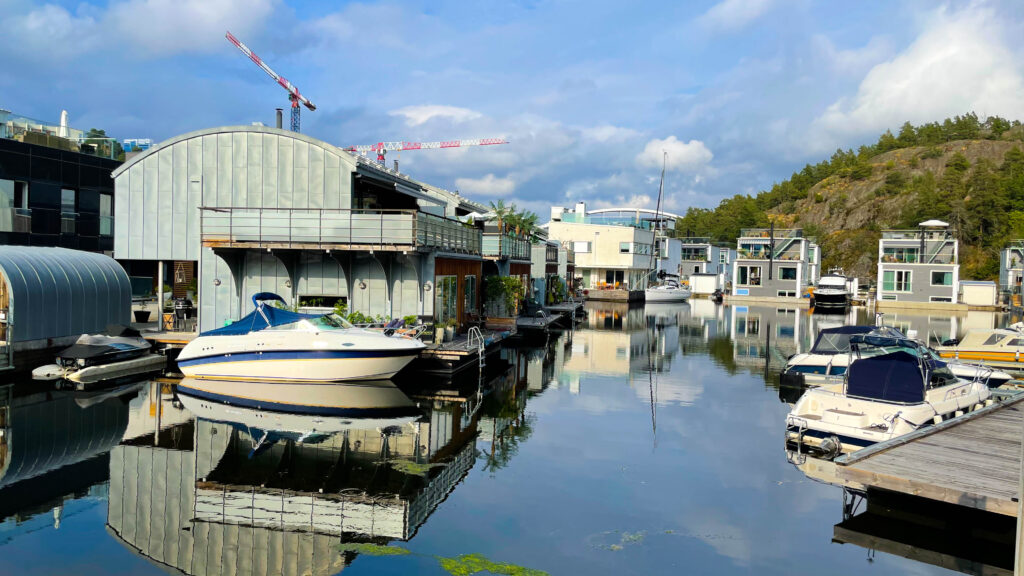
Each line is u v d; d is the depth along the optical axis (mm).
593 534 8281
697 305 58375
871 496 9391
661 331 33969
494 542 7992
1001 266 64062
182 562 7422
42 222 27328
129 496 9344
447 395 16594
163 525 8391
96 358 17484
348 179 20094
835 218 132500
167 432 12547
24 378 17047
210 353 17156
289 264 19984
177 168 20938
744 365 22500
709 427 13758
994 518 8766
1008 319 43656
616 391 17656
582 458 11453
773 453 11898
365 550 7711
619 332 33281
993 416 12227
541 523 8594
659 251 75000
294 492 9555
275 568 7270
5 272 16500
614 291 61031
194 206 20891
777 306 57156
